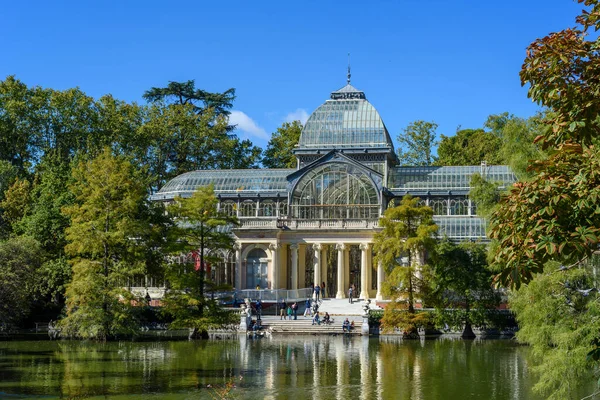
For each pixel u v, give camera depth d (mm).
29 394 48844
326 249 115312
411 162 158000
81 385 52188
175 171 144125
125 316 77000
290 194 112812
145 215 91062
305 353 69438
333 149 114750
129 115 140875
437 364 62406
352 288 107375
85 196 83875
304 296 105500
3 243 84938
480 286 82812
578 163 24344
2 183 121312
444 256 84062
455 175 115312
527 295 48469
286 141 153375
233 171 122938
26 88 135875
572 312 46938
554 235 22844
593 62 23766
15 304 82375
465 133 160875
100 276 77688
